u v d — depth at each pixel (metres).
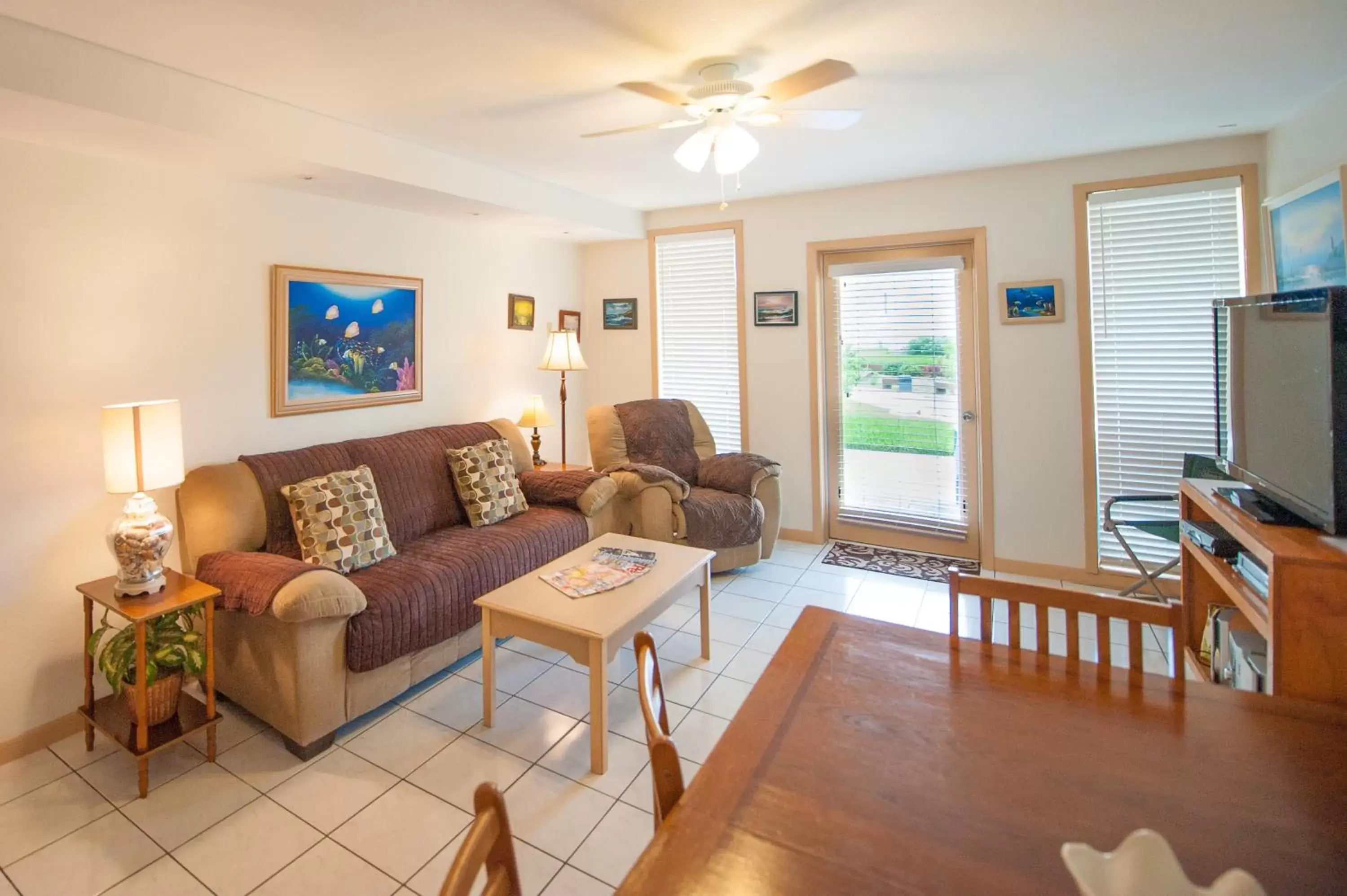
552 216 4.05
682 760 2.25
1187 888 0.70
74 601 2.50
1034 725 1.17
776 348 4.64
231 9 1.87
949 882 0.83
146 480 2.28
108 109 2.09
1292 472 1.88
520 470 4.12
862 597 3.72
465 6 1.90
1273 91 2.72
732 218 4.69
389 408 3.74
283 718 2.34
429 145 3.19
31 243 2.35
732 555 3.97
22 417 2.35
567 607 2.38
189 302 2.81
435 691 2.80
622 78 2.43
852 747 1.11
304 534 2.79
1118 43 2.26
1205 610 2.49
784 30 2.11
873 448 4.52
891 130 3.13
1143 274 3.58
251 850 1.91
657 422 4.55
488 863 0.81
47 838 1.97
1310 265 2.77
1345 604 1.57
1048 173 3.73
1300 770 1.03
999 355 3.93
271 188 3.11
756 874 0.84
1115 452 3.73
